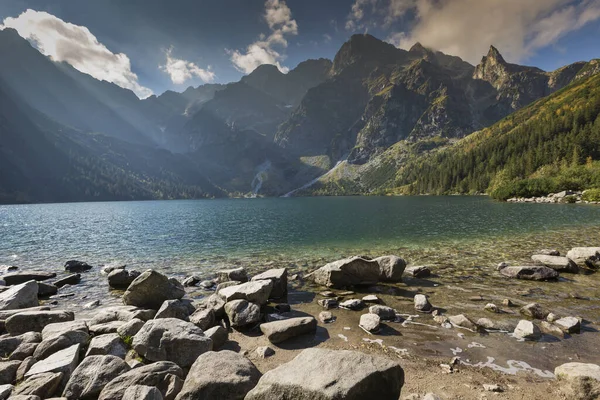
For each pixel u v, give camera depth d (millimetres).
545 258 22328
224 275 21578
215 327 12492
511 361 10008
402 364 10047
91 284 22234
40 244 40656
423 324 13328
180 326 11531
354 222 60031
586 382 7762
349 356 7480
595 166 115000
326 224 58469
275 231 49906
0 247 38656
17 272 24422
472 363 9969
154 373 8891
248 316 14016
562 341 11281
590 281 18797
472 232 40719
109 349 10852
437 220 57281
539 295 16453
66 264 26781
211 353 9547
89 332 12852
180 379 8977
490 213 66562
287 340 12352
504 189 119000
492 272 21500
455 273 21609
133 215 99000
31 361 10195
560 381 8555
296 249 33594
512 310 14484
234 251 33312
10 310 14727
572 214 58125
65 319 14016
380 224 54906
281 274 19156
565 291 16984
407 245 33531
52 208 164125
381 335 12391
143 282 17531
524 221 50219
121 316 14469
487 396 8195
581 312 13992
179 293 18438
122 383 8469
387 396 6805
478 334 12125
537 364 9766
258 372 9234
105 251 34875
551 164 141125
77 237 47219
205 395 7918
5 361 10578
